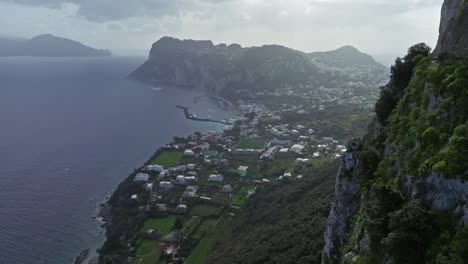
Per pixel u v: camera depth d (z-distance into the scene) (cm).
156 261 10825
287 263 6869
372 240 3394
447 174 2961
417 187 3291
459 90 3347
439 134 3312
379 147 4494
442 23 5075
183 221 13088
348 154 4834
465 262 2608
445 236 2814
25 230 12781
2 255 11344
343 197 4656
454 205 2909
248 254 8431
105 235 12700
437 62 4038
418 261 2911
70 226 13200
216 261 9344
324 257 4862
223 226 12569
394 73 4953
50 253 11612
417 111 3841
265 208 12125
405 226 3009
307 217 8581
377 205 3538
